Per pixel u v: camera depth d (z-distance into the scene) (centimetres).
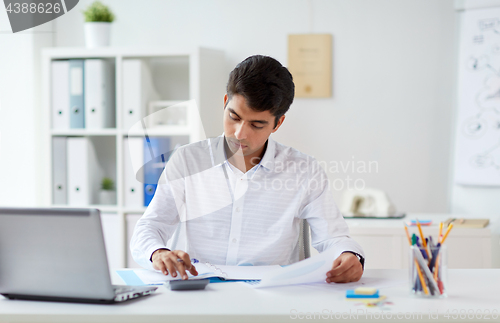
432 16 268
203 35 286
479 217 229
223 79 281
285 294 102
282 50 280
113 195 275
